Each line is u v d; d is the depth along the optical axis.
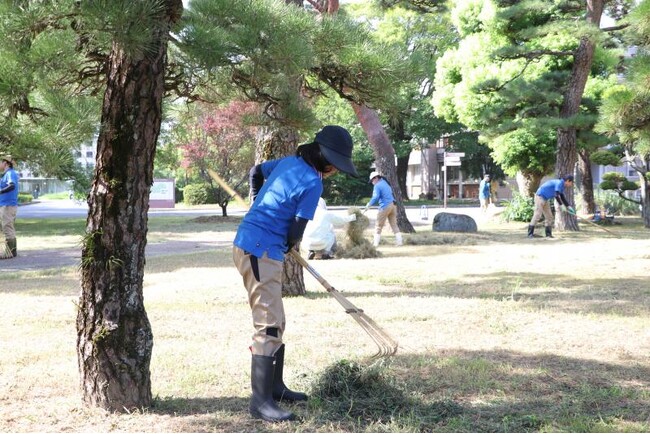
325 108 33.09
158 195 40.75
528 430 3.71
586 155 25.86
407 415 3.97
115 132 3.85
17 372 4.94
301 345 5.74
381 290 9.12
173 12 3.89
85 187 5.20
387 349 4.34
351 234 13.79
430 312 7.30
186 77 4.61
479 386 4.55
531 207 24.66
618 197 29.81
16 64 3.74
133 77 3.81
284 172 4.09
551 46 23.86
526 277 10.41
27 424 3.77
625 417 3.94
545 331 6.33
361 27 5.30
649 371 4.93
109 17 3.34
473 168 50.31
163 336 6.21
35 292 9.02
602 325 6.59
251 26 4.47
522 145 25.83
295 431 3.73
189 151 25.94
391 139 44.81
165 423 3.82
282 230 4.03
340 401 4.22
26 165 4.21
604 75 25.86
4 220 13.95
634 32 10.34
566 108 20.00
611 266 11.66
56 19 3.65
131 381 3.99
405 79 5.20
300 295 8.59
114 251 3.90
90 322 3.95
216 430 3.73
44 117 4.31
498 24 20.88
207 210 37.81
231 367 5.10
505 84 20.48
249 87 5.13
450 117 27.69
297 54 4.56
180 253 14.80
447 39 36.50
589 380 4.71
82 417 3.87
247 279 4.02
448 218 19.75
